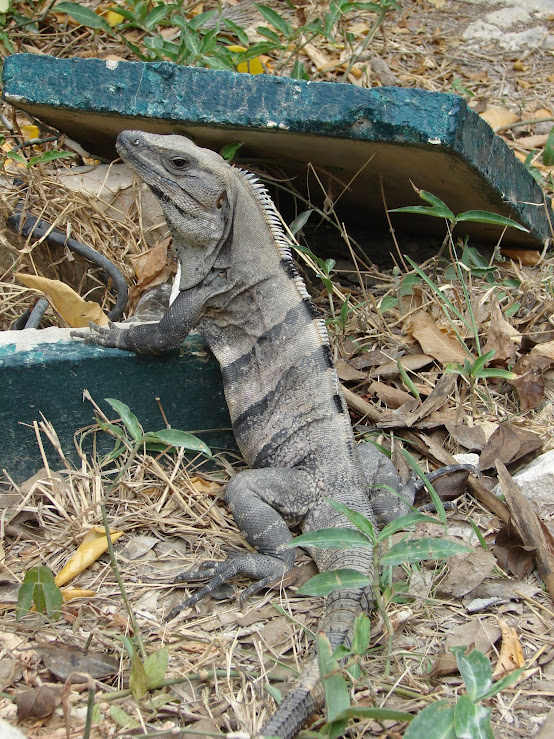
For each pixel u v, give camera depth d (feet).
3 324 5.19
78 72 5.05
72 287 5.30
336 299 5.45
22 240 5.23
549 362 5.13
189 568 4.58
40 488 4.66
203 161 4.71
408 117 4.88
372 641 4.39
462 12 7.53
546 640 4.42
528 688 4.31
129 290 5.24
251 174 4.86
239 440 4.79
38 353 4.72
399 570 4.56
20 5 6.33
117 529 4.64
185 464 4.86
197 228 4.73
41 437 4.77
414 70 6.67
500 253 5.71
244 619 4.44
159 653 4.26
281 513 4.66
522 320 5.37
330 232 5.81
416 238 5.82
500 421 5.01
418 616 4.46
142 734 4.13
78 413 4.78
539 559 4.56
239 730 4.20
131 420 4.47
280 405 4.77
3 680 4.25
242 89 4.96
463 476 4.80
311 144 5.08
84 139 5.44
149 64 5.00
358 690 4.27
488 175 5.11
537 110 6.48
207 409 4.87
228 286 4.77
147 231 5.32
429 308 5.33
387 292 5.40
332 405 4.75
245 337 4.80
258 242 4.80
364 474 4.75
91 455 4.82
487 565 4.55
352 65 6.26
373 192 5.43
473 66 6.84
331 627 4.33
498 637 4.41
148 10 5.98
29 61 5.08
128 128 5.20
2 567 4.52
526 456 4.89
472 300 5.32
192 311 4.74
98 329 4.80
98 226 5.31
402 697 4.28
